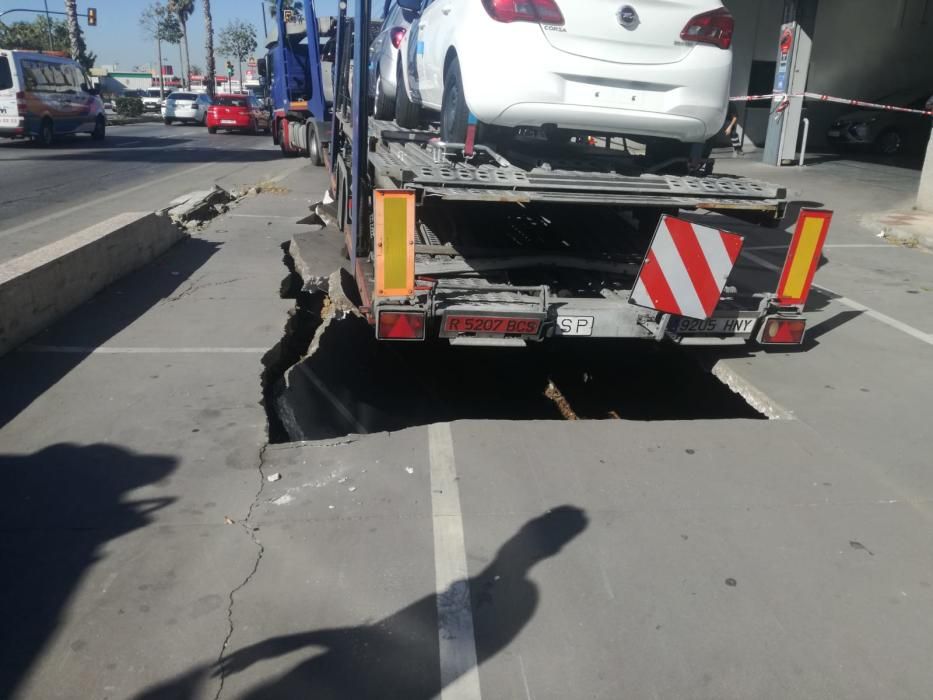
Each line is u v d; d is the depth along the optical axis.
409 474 3.91
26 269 5.51
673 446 4.27
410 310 4.64
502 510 3.62
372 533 3.42
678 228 4.66
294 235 8.70
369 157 5.70
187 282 7.11
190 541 3.32
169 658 2.70
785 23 15.25
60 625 2.83
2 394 4.63
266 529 3.43
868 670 2.74
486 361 7.16
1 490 3.64
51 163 17.42
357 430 5.71
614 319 4.97
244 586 3.06
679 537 3.45
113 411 4.47
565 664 2.73
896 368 5.46
